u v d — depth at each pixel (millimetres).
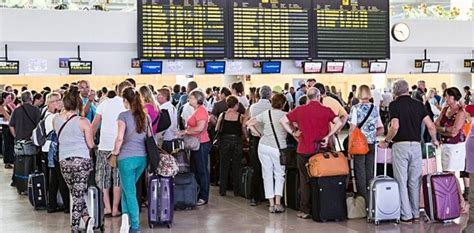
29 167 8086
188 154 7355
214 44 9281
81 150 5602
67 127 5559
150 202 6098
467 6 11461
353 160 6555
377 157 6648
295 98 9656
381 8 10039
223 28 9312
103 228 6004
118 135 5465
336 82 17266
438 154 10219
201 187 7375
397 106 6156
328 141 6598
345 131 9133
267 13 9484
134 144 5527
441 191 6160
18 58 8906
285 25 9570
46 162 7121
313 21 9695
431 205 6188
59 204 7000
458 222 6223
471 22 11359
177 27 9133
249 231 5930
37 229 6082
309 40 9688
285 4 9555
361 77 17609
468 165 5707
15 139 8188
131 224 5668
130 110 5535
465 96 11305
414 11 11008
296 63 9828
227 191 8367
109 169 6598
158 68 9188
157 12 9055
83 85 7434
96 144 6930
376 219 6145
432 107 10914
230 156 7918
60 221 6453
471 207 5637
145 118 5539
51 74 9055
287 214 6746
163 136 6977
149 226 6141
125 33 9312
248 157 7918
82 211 5684
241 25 9383
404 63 10820
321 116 6348
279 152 6738
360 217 6461
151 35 9047
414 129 6172
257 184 7305
